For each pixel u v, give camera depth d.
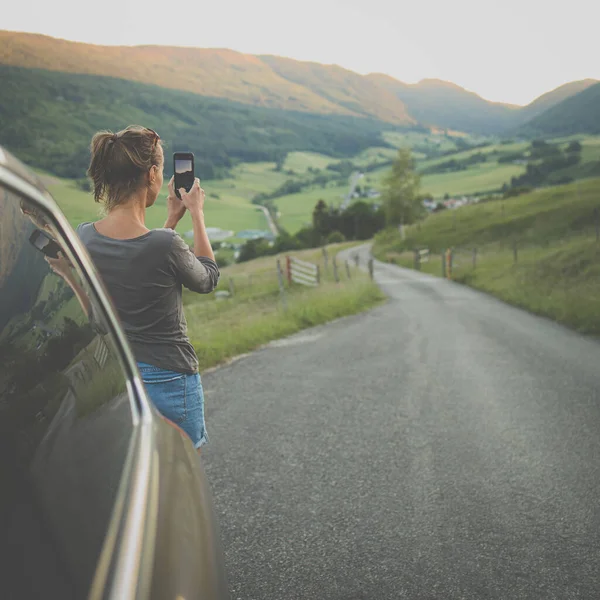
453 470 5.03
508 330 15.73
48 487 1.01
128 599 1.06
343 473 4.95
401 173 114.50
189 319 16.94
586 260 30.20
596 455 5.41
